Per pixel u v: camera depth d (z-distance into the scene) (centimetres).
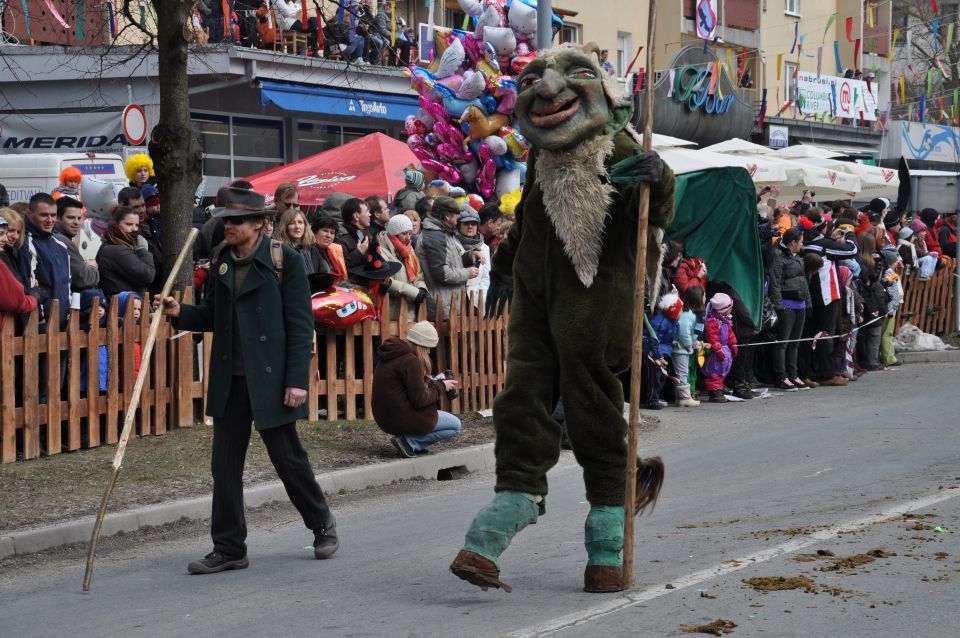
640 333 515
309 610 539
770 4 3653
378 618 515
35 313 898
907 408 1291
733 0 3412
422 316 1159
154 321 624
